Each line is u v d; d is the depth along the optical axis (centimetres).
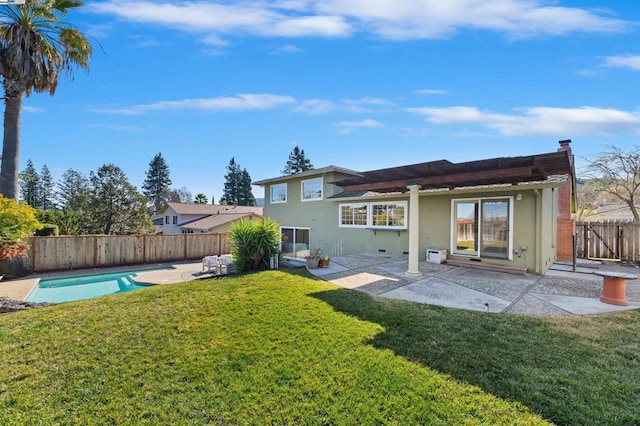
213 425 264
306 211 1719
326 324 461
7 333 455
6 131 1140
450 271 912
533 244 891
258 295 608
